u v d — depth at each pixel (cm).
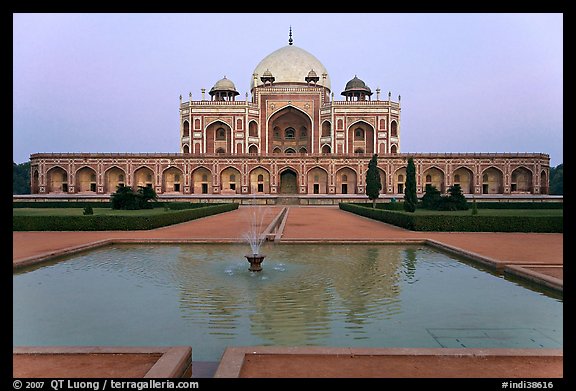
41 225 1157
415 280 589
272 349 304
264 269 662
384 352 302
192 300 489
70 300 490
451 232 1141
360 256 790
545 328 398
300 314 438
